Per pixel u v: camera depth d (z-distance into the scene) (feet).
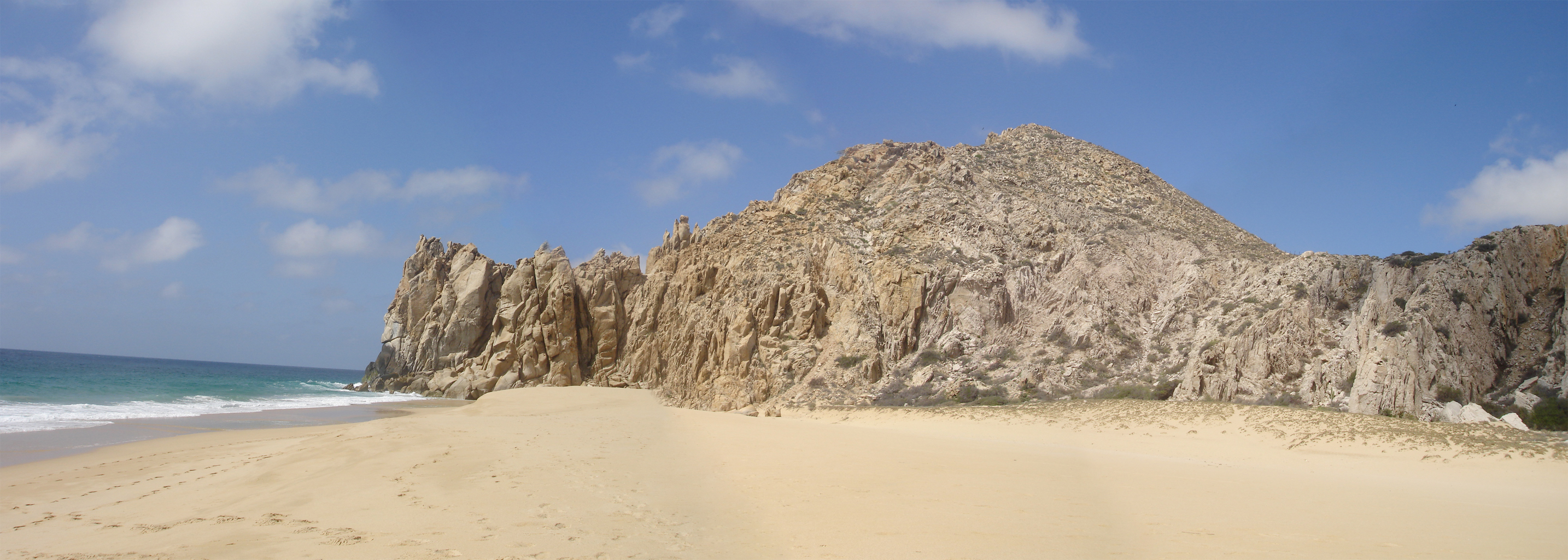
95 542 50.96
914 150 290.35
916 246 224.94
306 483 73.87
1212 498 69.62
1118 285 192.65
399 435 110.63
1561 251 134.92
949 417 152.25
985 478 79.20
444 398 254.27
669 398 214.48
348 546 48.49
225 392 270.05
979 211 237.25
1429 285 132.77
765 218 263.08
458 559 45.60
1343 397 126.82
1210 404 133.59
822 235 237.04
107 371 408.87
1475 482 87.71
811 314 209.46
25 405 173.68
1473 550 50.19
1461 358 123.13
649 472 79.97
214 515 59.67
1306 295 153.38
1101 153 319.27
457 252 293.02
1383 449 103.50
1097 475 83.92
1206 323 168.04
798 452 98.43
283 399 237.04
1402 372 120.26
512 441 105.60
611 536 51.42
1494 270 132.67
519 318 262.47
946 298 201.98
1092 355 175.63
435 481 73.05
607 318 261.24
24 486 78.43
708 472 80.43
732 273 233.96
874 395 180.75
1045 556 46.32
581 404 204.33
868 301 209.36
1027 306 195.62
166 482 79.56
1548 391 115.44
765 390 197.47
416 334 279.49
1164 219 244.42
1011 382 169.89
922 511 60.49
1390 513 64.08
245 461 92.12
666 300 251.80
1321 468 99.60
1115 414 137.18
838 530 53.36
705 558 45.73
